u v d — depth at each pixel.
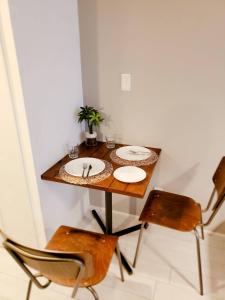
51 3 1.28
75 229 1.39
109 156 1.65
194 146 1.70
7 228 1.64
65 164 1.53
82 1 1.53
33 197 1.44
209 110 1.56
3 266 1.64
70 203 1.83
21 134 1.26
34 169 1.35
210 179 1.76
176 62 1.51
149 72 1.59
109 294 1.46
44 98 1.34
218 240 1.86
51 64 1.36
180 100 1.60
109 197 1.64
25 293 1.47
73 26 1.53
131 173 1.42
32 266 0.93
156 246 1.80
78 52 1.65
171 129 1.70
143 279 1.55
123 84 1.67
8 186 1.43
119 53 1.60
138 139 1.82
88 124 1.79
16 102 1.19
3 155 1.33
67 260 0.80
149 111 1.70
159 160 1.83
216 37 1.38
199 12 1.36
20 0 1.07
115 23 1.53
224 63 1.42
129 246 1.80
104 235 1.35
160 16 1.43
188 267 1.63
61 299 1.43
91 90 1.77
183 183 1.85
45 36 1.27
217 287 1.50
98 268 1.13
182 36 1.44
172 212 1.52
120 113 1.77
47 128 1.41
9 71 1.13
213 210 1.37
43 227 1.53
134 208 2.08
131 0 1.44
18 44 1.09
